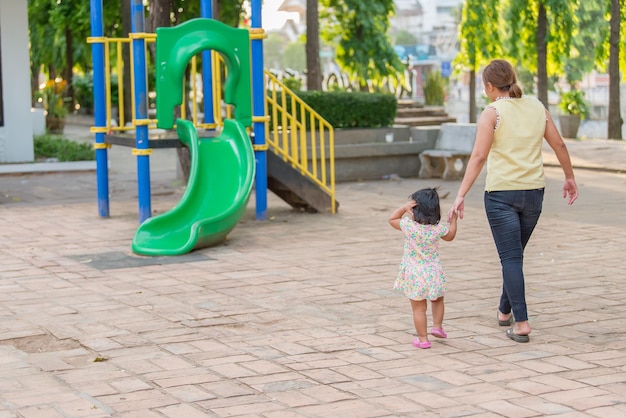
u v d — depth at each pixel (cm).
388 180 1811
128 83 2988
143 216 1229
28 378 593
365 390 559
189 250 1048
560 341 670
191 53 1207
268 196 1600
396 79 3056
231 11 2550
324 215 1352
